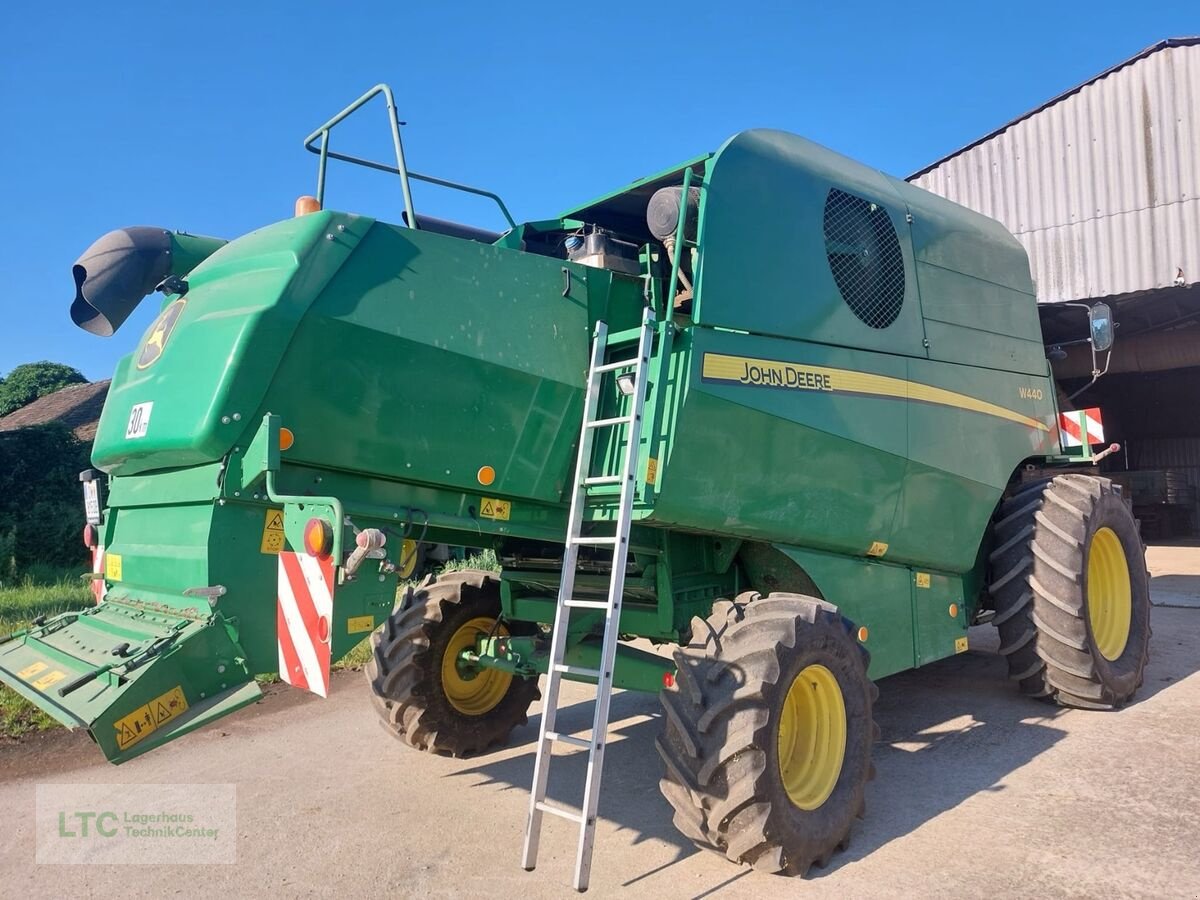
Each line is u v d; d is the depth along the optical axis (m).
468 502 3.67
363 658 7.45
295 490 3.22
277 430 3.01
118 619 3.53
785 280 4.16
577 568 4.52
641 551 4.05
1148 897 3.05
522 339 3.77
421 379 3.47
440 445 3.52
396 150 3.96
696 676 3.43
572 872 3.44
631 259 4.31
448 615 4.86
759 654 3.36
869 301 4.61
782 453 4.03
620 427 3.88
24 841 3.93
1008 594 5.40
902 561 4.76
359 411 3.32
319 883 3.40
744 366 3.90
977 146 14.91
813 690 3.67
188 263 4.10
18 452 13.80
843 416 4.31
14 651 3.67
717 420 3.77
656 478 3.60
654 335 3.70
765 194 4.16
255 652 3.09
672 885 3.31
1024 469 6.19
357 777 4.65
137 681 2.74
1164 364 15.55
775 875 3.35
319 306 3.24
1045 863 3.34
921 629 4.81
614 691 6.61
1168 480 20.61
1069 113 13.88
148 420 3.40
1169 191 12.91
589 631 4.62
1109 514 5.60
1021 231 14.39
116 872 3.56
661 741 3.46
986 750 4.75
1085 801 3.93
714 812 3.25
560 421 3.88
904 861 3.45
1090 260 13.64
